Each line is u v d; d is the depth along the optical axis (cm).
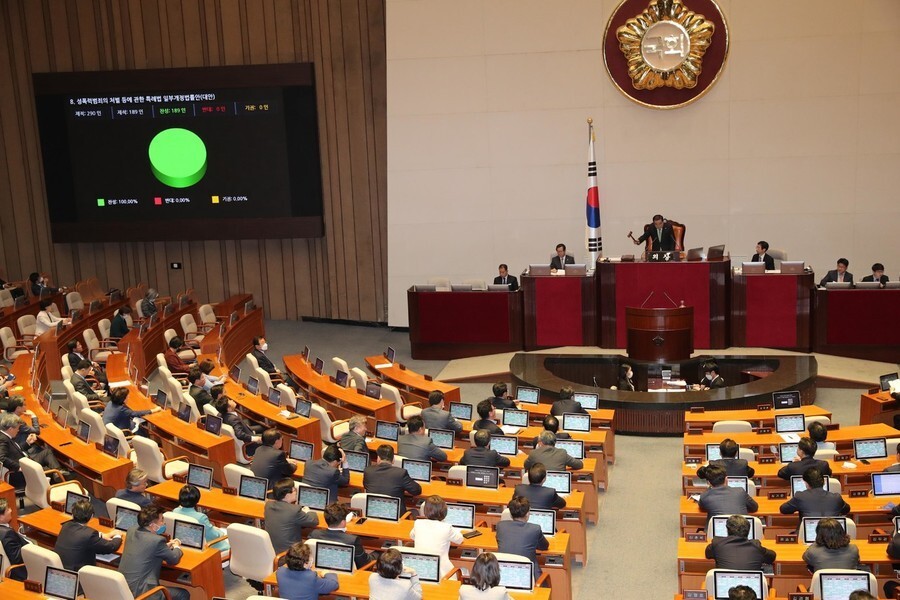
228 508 877
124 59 2048
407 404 1366
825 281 1580
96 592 704
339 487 960
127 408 1194
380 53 1962
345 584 717
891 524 851
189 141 1978
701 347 1580
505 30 1827
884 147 1736
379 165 2005
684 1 1747
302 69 1933
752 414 1148
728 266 1556
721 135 1783
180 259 2138
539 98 1834
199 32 2019
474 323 1697
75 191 2016
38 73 1980
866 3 1700
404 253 1942
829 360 1540
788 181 1777
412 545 806
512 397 1343
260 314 1930
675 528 1012
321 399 1352
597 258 1736
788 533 858
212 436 1105
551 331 1650
